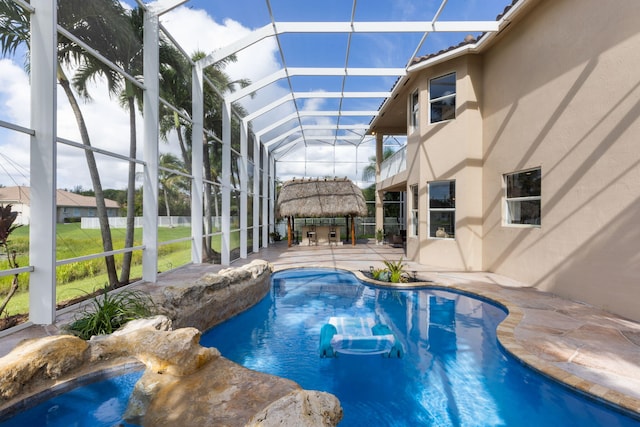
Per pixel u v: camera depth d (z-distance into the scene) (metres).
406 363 4.48
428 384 3.96
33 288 4.22
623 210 5.50
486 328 5.60
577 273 6.44
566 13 6.73
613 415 3.03
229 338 5.51
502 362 4.29
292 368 4.46
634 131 5.32
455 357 4.57
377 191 19.77
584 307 6.02
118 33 6.25
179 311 4.97
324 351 4.79
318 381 4.11
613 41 5.69
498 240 9.27
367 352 4.87
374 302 7.41
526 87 8.03
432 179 10.97
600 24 5.93
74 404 3.04
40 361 2.94
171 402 2.89
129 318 4.09
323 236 19.45
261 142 18.38
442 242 10.73
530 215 8.09
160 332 3.59
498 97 9.27
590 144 6.15
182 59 8.71
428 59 10.60
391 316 6.43
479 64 10.11
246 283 7.04
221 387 3.03
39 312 4.20
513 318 5.37
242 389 2.98
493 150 9.52
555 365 3.69
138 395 3.05
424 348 4.91
